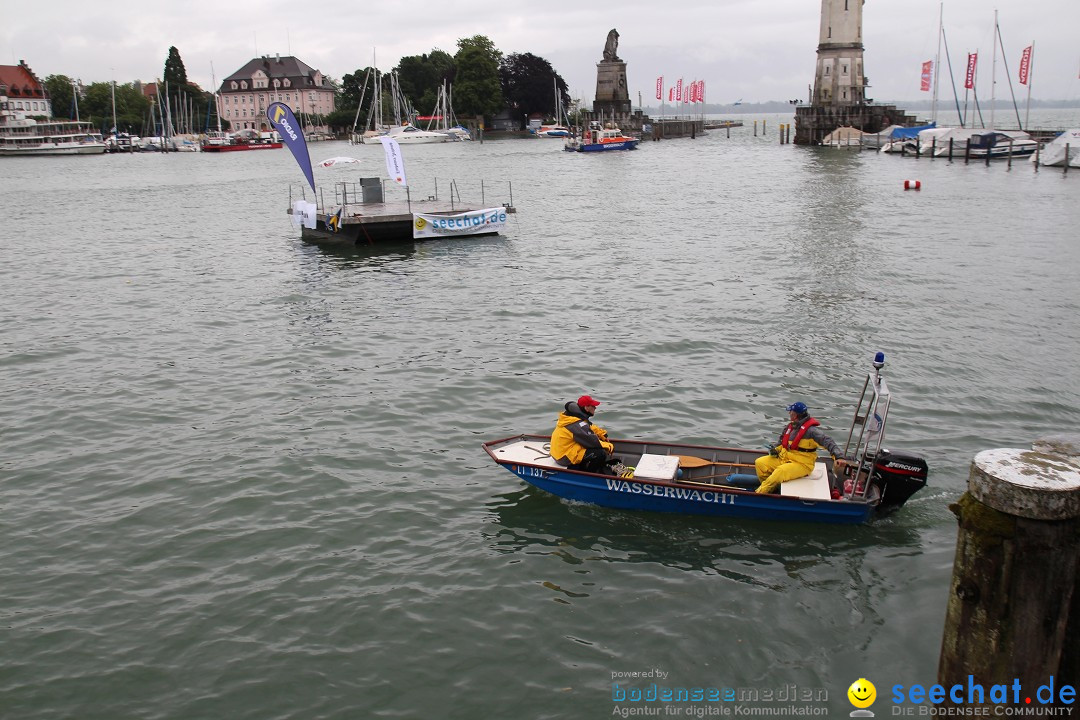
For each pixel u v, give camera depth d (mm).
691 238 40844
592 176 80062
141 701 9797
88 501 14484
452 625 11016
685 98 192625
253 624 11094
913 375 19812
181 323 26031
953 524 13133
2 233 48281
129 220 53500
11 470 15711
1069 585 6766
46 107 181000
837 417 17344
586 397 14266
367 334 24234
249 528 13477
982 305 26203
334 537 13172
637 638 10727
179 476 15312
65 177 96750
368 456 16031
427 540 13062
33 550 12938
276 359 22078
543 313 26297
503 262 35438
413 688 9930
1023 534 6652
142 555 12781
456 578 12031
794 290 28625
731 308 26312
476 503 14211
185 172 100812
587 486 13812
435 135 160000
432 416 17953
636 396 18766
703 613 11188
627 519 13594
